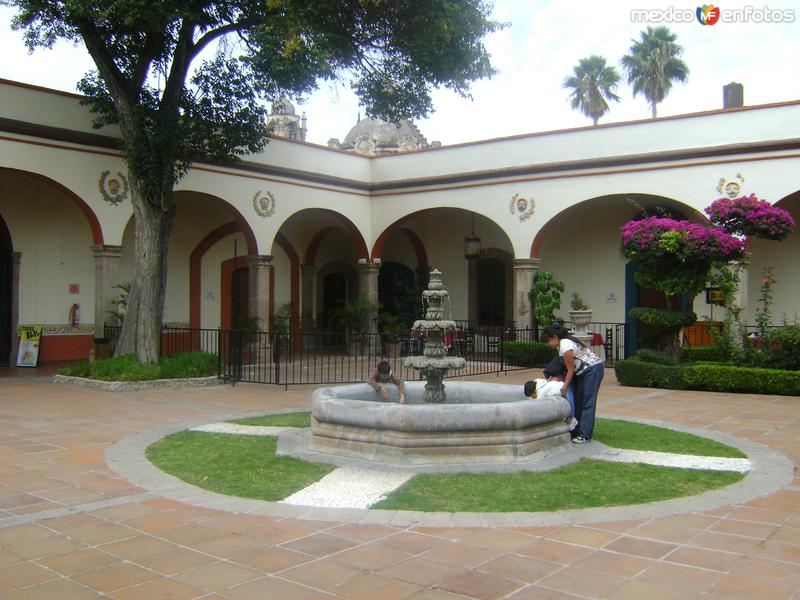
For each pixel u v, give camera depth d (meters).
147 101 12.26
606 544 4.02
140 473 5.74
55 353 15.53
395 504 4.78
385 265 22.08
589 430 6.77
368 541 4.09
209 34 12.27
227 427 7.93
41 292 15.37
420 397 7.96
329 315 21.58
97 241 13.46
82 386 11.64
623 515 4.54
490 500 4.86
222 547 4.01
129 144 11.93
